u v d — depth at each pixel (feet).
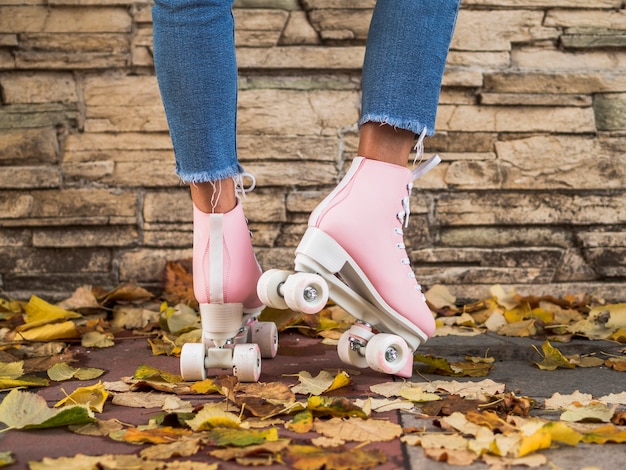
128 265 7.29
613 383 4.50
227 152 4.09
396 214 4.29
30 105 7.15
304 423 3.51
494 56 7.20
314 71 7.20
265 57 7.13
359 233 4.17
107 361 5.20
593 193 7.34
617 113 7.29
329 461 3.05
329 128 7.23
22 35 7.06
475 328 6.33
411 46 4.02
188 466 3.03
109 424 3.59
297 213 7.28
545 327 6.08
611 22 7.24
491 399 3.92
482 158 7.26
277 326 5.74
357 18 7.13
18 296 7.25
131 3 7.08
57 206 7.20
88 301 6.71
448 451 3.20
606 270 7.38
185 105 3.92
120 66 7.13
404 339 4.44
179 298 7.07
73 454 3.25
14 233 7.23
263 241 7.29
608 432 3.33
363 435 3.38
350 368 4.87
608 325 6.06
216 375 4.62
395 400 3.99
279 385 4.09
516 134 7.28
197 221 4.28
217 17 3.90
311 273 4.08
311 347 5.63
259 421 3.61
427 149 7.26
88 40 7.10
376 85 4.09
